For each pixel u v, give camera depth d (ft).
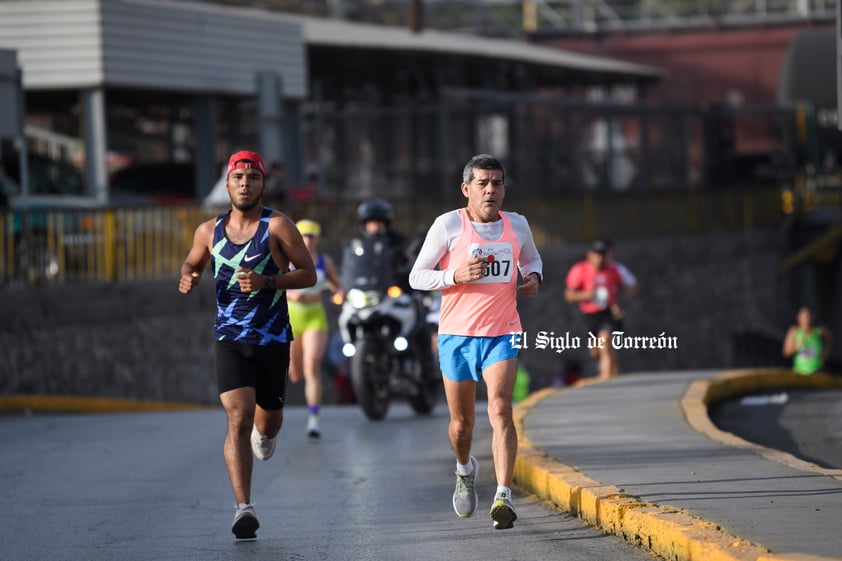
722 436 116.88
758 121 596.29
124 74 274.16
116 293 207.72
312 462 123.95
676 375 183.62
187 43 290.56
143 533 89.10
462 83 433.07
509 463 82.69
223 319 87.15
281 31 319.06
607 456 104.83
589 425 126.00
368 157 385.09
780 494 84.99
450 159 374.22
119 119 291.17
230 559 79.97
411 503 99.35
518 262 85.97
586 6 640.99
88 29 269.23
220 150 312.91
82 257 205.46
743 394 180.14
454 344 84.38
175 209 221.87
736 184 463.01
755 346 412.36
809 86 471.21
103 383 203.82
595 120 413.39
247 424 86.38
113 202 273.13
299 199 269.64
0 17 269.44
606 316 191.21
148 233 217.56
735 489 87.35
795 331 246.27
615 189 394.73
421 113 377.50
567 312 329.11
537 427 124.88
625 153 434.71
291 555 80.84
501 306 84.02
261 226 86.48
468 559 78.07
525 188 368.27
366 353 159.33
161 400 216.95
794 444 128.36
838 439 131.54
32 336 189.78
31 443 139.03
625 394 154.81
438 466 118.83
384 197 269.64
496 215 84.89
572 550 79.25
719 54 619.26
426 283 83.82
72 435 146.61
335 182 388.57
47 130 282.56
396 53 364.79
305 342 144.77
